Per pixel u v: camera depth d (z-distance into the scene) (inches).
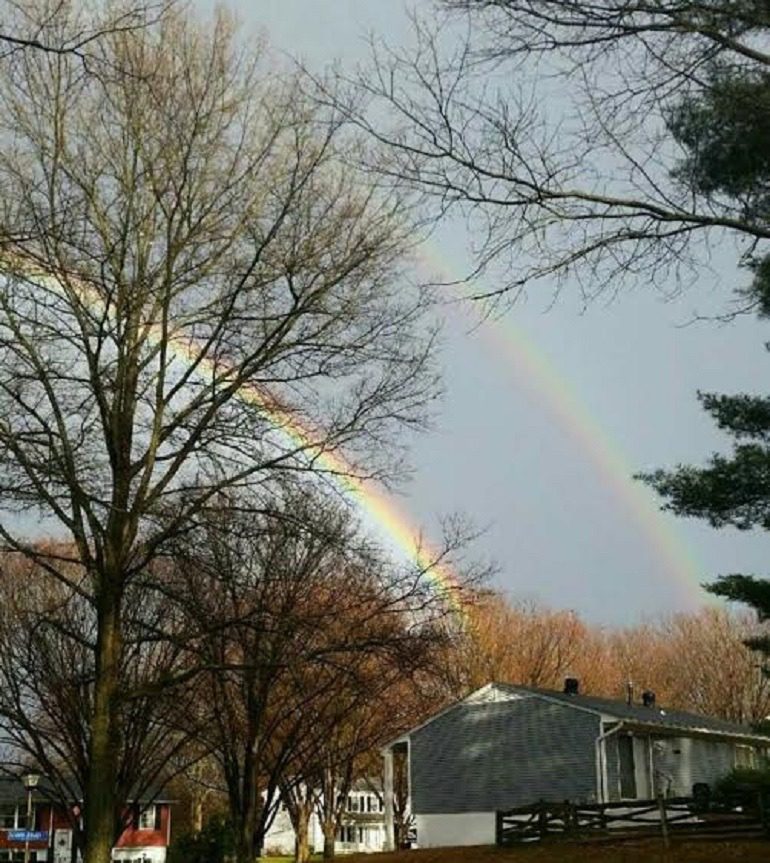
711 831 946.7
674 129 297.6
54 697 633.0
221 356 493.0
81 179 473.7
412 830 1675.7
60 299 466.9
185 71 497.0
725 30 256.1
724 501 705.6
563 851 956.0
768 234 274.8
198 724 673.0
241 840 689.6
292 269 483.5
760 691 2207.2
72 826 609.9
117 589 460.1
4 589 623.5
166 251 482.3
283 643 531.5
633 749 1254.9
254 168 500.1
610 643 2372.0
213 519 519.2
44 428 446.3
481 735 1291.8
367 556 749.9
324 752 901.2
